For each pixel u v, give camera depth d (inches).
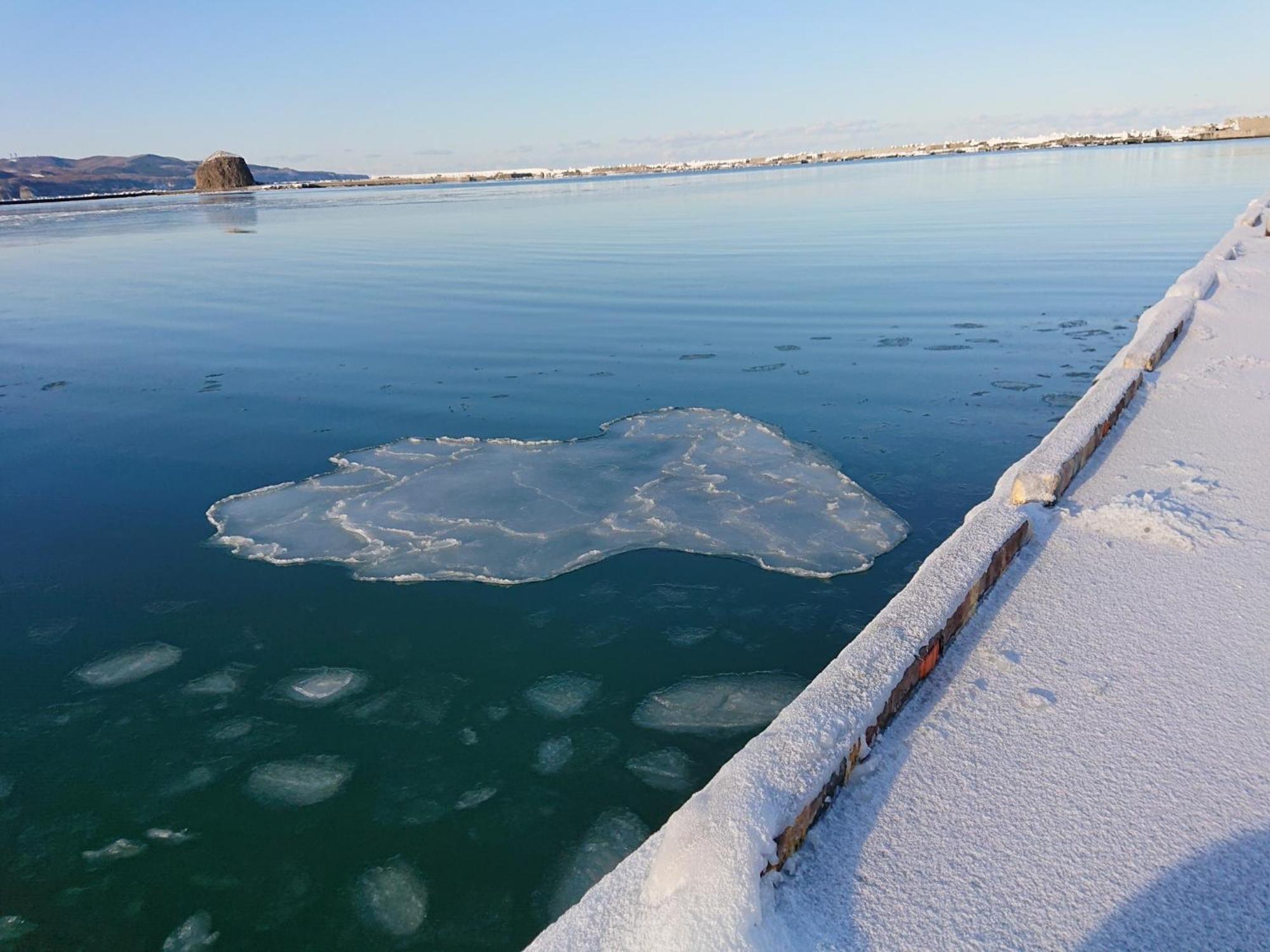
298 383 331.9
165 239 1001.5
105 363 377.4
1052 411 251.3
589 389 305.0
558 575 174.2
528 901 99.6
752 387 296.4
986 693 81.4
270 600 170.6
